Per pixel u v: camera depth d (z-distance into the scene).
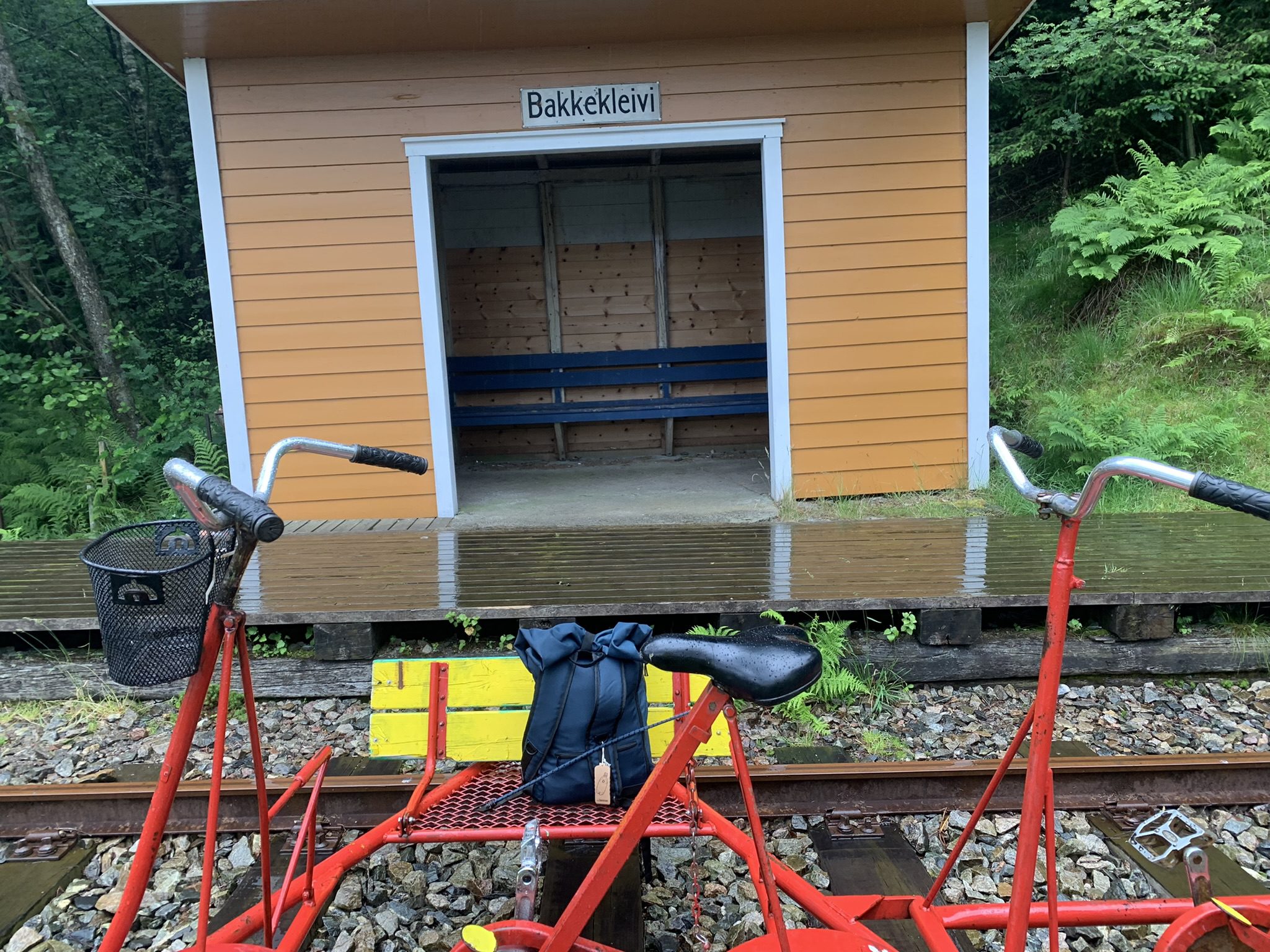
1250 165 8.63
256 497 1.62
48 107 11.96
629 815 1.60
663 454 9.59
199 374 10.44
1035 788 1.57
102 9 5.21
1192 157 9.75
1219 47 10.02
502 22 5.66
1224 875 2.65
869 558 4.88
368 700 4.10
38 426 9.24
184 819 3.03
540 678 2.44
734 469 8.48
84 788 3.05
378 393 6.45
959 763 3.13
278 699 4.12
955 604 4.04
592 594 4.30
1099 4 9.36
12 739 3.79
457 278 9.19
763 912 2.00
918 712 3.88
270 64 6.11
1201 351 7.47
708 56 6.20
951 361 6.57
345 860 2.17
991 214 11.59
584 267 9.23
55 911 2.62
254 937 2.38
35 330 10.72
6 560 5.41
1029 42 9.73
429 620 4.12
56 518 7.76
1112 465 1.42
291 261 6.29
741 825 3.00
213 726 3.87
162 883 2.75
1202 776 3.10
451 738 2.71
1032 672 4.11
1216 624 4.27
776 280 6.44
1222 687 4.06
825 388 6.56
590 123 6.24
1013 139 10.75
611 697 2.38
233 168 6.19
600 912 2.44
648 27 5.89
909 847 2.84
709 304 9.35
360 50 6.04
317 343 6.38
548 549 5.34
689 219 9.22
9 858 2.87
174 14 5.30
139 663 1.58
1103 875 2.69
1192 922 1.77
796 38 6.20
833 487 6.67
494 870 2.76
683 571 4.71
